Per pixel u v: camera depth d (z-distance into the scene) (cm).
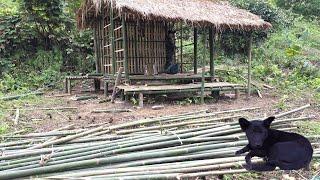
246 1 1845
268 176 530
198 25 1007
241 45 1667
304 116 845
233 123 678
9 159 509
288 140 452
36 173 460
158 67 1289
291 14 2245
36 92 1224
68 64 1534
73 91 1332
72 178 436
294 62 1584
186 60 1603
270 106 994
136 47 1248
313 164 561
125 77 1085
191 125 714
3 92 1218
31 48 1505
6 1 1747
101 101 1077
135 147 539
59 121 816
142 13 961
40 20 1462
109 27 1248
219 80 1335
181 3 1077
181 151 532
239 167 507
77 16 1351
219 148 564
